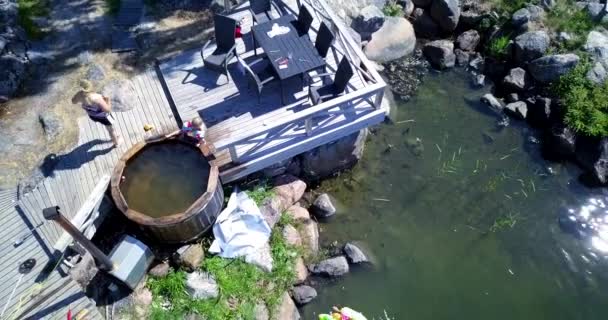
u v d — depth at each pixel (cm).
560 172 1072
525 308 903
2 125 941
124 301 786
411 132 1120
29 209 809
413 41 1247
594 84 1107
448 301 909
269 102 954
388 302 905
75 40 1059
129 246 775
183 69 1009
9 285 729
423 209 1011
